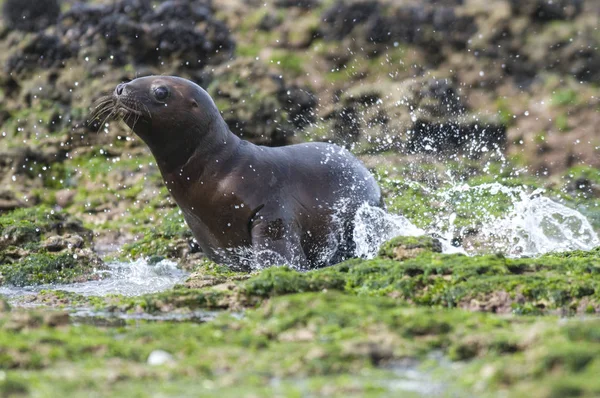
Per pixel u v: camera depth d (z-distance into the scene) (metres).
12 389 19.58
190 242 46.47
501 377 19.98
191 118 37.59
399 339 23.12
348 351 22.02
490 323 24.58
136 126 37.59
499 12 79.62
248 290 30.23
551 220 49.03
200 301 30.30
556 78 74.69
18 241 43.00
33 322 25.55
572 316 27.84
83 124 61.41
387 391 19.72
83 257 42.06
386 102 67.06
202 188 38.25
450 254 32.56
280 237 38.50
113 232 53.06
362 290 30.41
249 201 38.16
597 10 81.31
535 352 20.75
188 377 20.94
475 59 76.25
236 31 80.75
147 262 45.38
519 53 77.31
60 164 60.19
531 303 28.80
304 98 65.81
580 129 68.75
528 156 66.44
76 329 25.38
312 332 23.91
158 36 65.88
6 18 68.31
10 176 58.88
